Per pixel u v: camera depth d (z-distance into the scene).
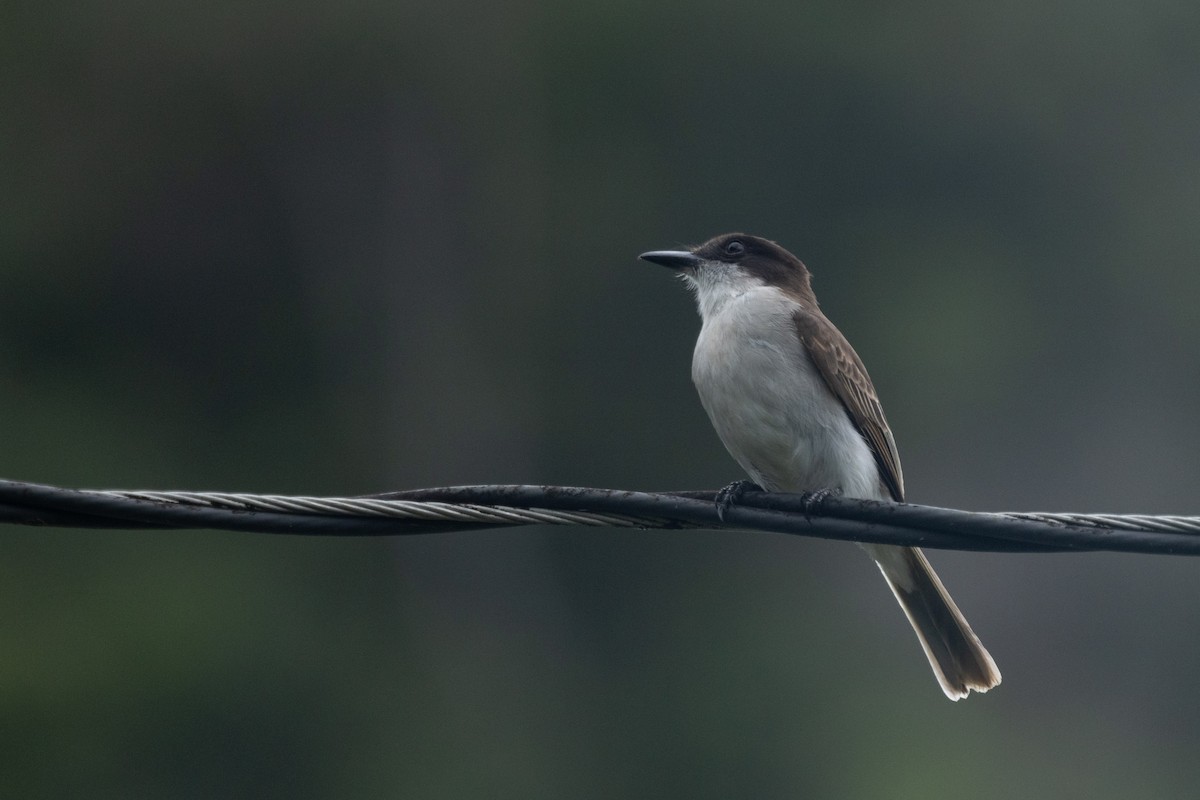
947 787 16.05
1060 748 17.00
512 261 20.75
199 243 20.36
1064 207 20.09
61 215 19.73
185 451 19.52
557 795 16.27
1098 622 17.45
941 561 17.73
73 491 5.01
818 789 16.31
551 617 17.86
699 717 17.11
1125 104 20.14
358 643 16.28
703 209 20.14
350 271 20.98
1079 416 19.53
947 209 20.02
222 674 14.91
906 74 19.98
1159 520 5.14
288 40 20.25
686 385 19.88
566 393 20.17
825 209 20.05
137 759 14.30
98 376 19.47
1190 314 19.86
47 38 19.64
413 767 15.67
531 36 20.58
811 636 17.19
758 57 20.03
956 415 19.45
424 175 21.03
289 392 20.47
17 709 14.04
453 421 20.41
